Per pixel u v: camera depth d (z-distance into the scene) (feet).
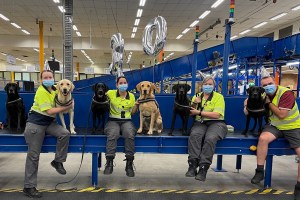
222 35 50.47
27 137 7.89
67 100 8.53
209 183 9.76
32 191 8.00
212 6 32.40
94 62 81.97
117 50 19.66
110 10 33.99
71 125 9.19
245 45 29.30
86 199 8.05
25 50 57.36
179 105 9.24
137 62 79.41
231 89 37.11
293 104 8.45
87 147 8.73
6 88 9.38
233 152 8.96
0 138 8.45
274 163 12.55
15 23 41.88
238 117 11.44
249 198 8.39
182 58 28.66
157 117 9.77
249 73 38.81
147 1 30.55
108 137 8.39
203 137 8.68
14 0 30.22
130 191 8.79
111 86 24.16
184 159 12.96
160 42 13.74
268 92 8.75
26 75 61.16
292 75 60.13
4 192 8.46
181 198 8.32
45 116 8.11
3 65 81.61
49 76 8.30
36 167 8.08
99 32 48.19
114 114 9.33
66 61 23.88
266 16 37.22
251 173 11.02
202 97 9.62
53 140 8.59
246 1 30.30
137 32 47.83
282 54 28.02
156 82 28.53
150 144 8.89
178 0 30.19
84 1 30.37
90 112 11.05
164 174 10.66
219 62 29.30
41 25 41.60
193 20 39.42
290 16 37.24
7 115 9.86
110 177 10.12
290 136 8.50
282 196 8.58
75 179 9.80
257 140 8.87
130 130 8.62
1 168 11.00
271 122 9.00
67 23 23.59
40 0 30.27
